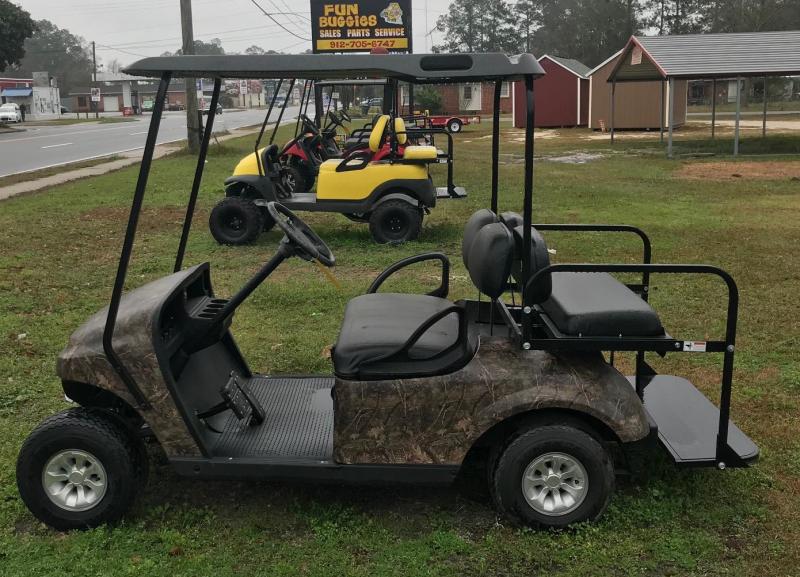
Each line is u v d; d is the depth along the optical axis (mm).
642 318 3068
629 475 3496
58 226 10320
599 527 3107
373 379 3068
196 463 3096
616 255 8133
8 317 6113
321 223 10742
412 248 8750
